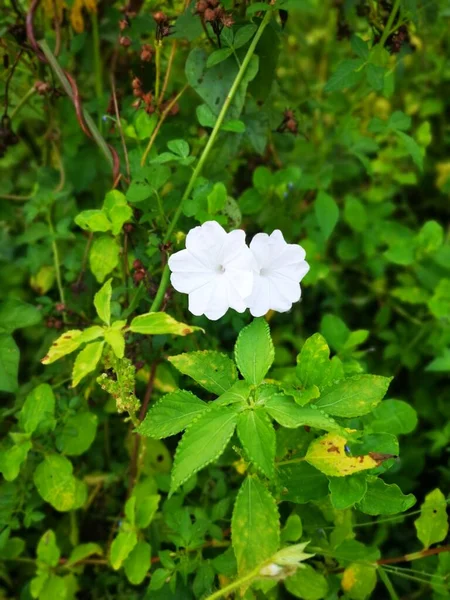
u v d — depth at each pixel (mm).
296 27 514
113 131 365
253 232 387
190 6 300
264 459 214
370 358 441
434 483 377
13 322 306
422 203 519
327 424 214
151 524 321
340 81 337
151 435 236
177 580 300
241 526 223
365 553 281
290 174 367
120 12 375
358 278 481
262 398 228
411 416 298
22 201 452
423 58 496
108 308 244
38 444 294
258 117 334
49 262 385
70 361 343
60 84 368
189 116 385
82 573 349
